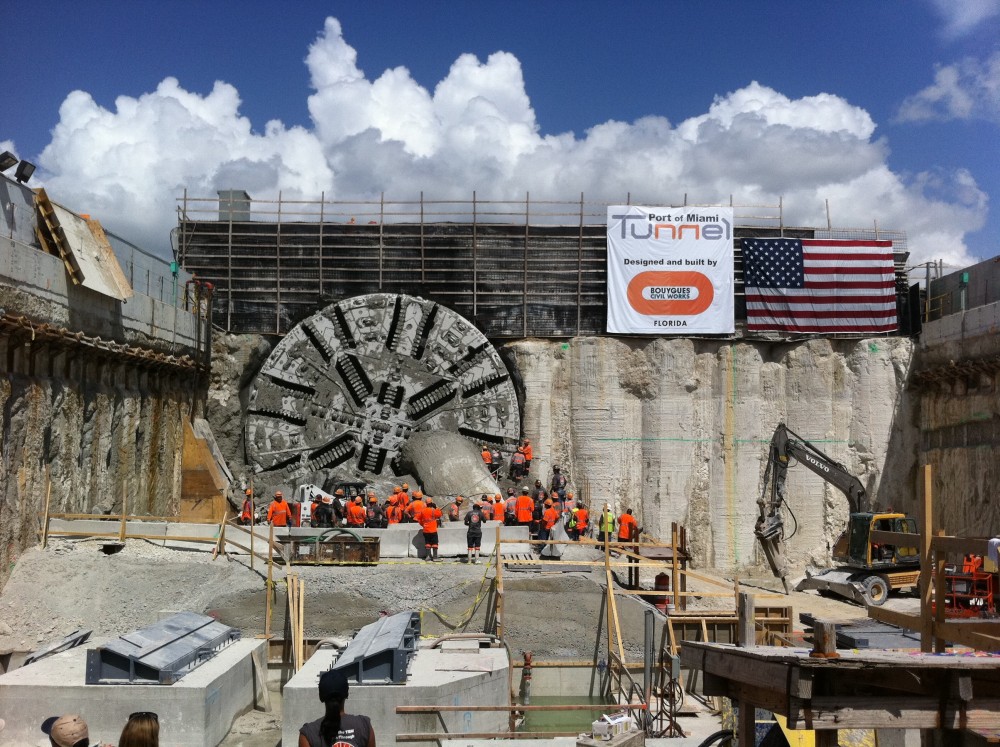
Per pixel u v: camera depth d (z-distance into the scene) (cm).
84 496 3177
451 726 2089
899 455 4503
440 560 3055
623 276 4578
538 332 4672
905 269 4681
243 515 3300
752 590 3881
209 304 4522
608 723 1606
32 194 2950
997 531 3672
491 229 4697
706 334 4578
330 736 1027
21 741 2006
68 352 3100
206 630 2467
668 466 4528
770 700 991
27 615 2566
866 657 924
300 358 4425
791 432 3775
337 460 4419
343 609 2811
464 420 4453
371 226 4706
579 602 2841
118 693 2028
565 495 3769
